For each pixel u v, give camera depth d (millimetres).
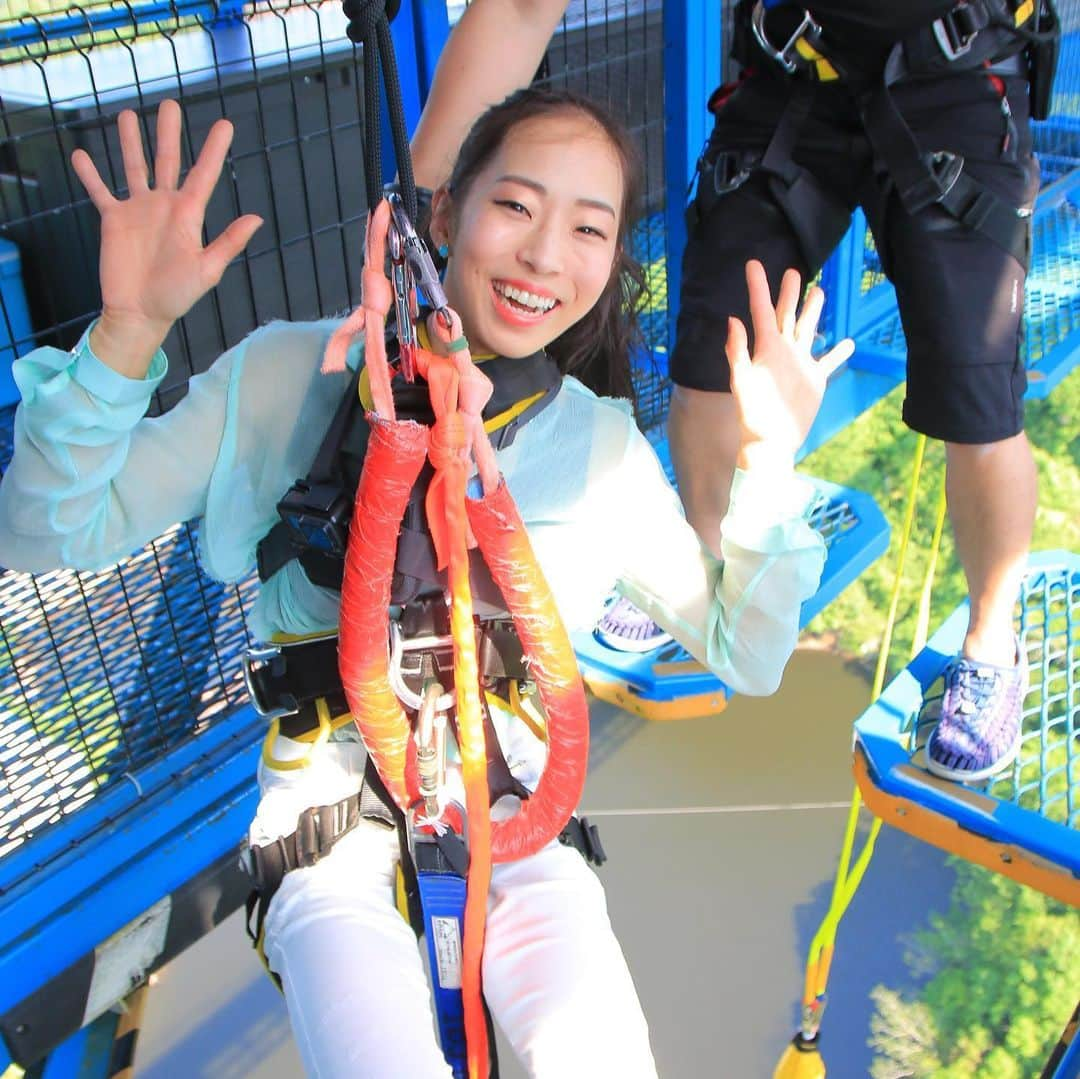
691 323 2250
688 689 2361
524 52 1825
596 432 1516
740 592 1456
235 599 2688
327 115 2404
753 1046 6461
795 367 1362
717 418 2242
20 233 2932
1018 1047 9641
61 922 2166
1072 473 14172
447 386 1169
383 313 1149
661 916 7258
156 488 1336
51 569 1326
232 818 2393
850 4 2037
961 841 2088
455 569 1194
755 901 7328
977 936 10359
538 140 1350
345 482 1333
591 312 1612
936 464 14109
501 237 1344
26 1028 2162
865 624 12578
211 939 5539
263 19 3012
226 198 2842
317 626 1454
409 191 1148
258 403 1387
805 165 2217
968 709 2162
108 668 2465
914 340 2137
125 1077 4953
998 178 2086
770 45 2160
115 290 1135
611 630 2473
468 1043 1387
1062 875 1991
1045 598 2594
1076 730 2283
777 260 2223
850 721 9430
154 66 2848
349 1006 1305
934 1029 10188
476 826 1274
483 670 1446
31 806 2258
